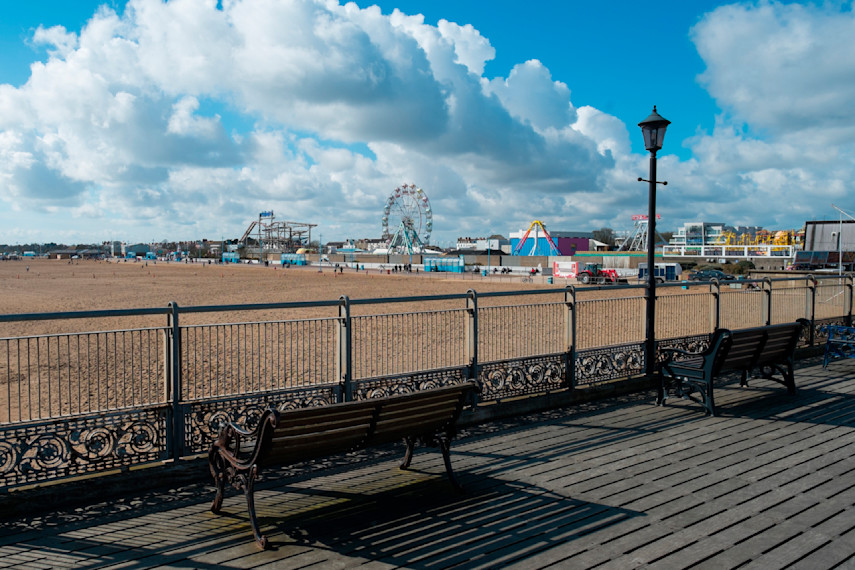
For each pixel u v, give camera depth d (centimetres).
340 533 416
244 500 476
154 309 510
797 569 367
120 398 993
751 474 529
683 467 547
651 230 899
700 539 406
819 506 461
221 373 1173
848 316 1269
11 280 7200
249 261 16612
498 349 796
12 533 416
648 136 888
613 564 372
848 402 790
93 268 12312
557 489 496
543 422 707
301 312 2792
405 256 12775
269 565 371
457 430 674
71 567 367
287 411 389
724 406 775
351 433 440
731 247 9806
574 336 811
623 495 482
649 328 902
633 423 700
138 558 379
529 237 12288
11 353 1638
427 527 425
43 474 459
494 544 399
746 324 1095
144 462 505
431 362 755
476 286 5622
